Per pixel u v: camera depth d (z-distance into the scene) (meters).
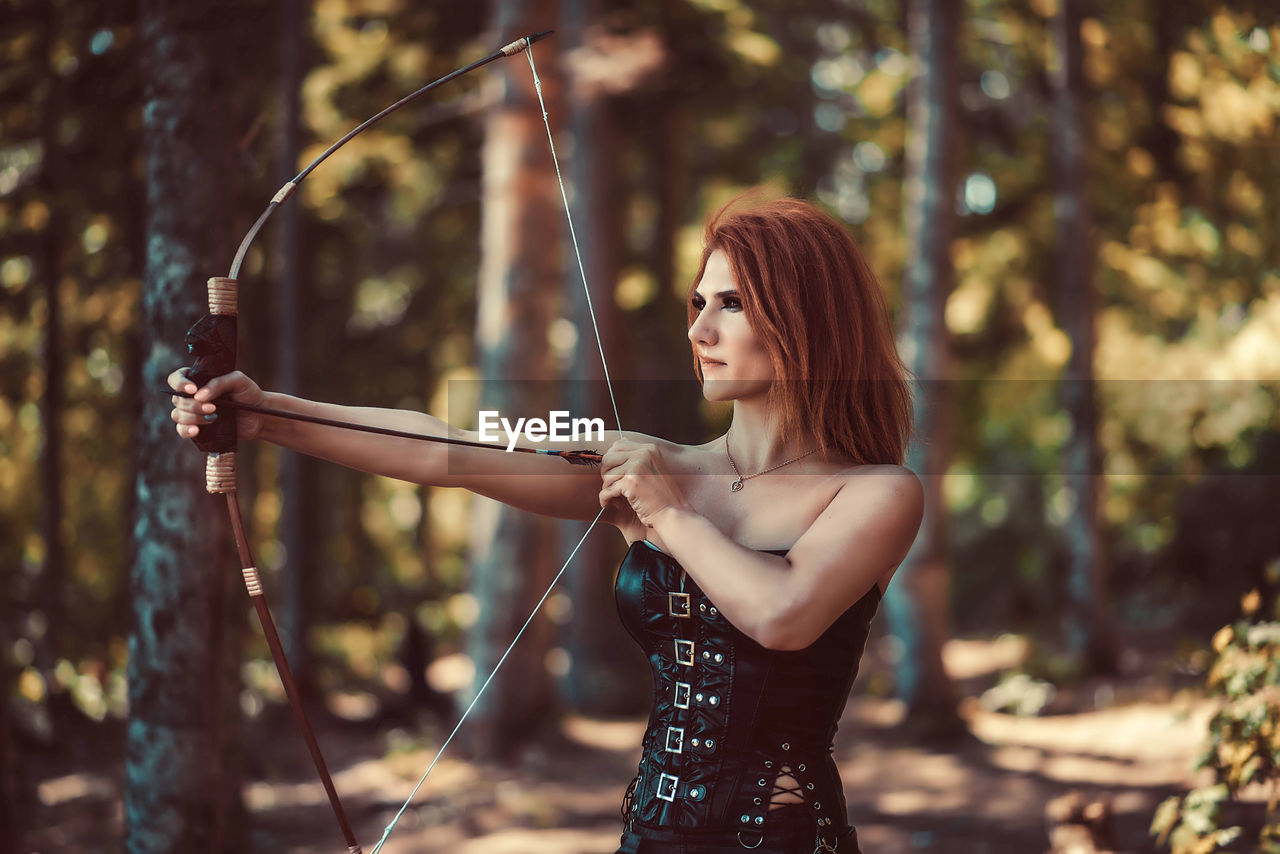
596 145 11.72
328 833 6.74
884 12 13.20
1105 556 11.36
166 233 3.17
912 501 1.87
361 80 11.39
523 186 8.87
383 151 11.80
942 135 9.93
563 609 12.95
